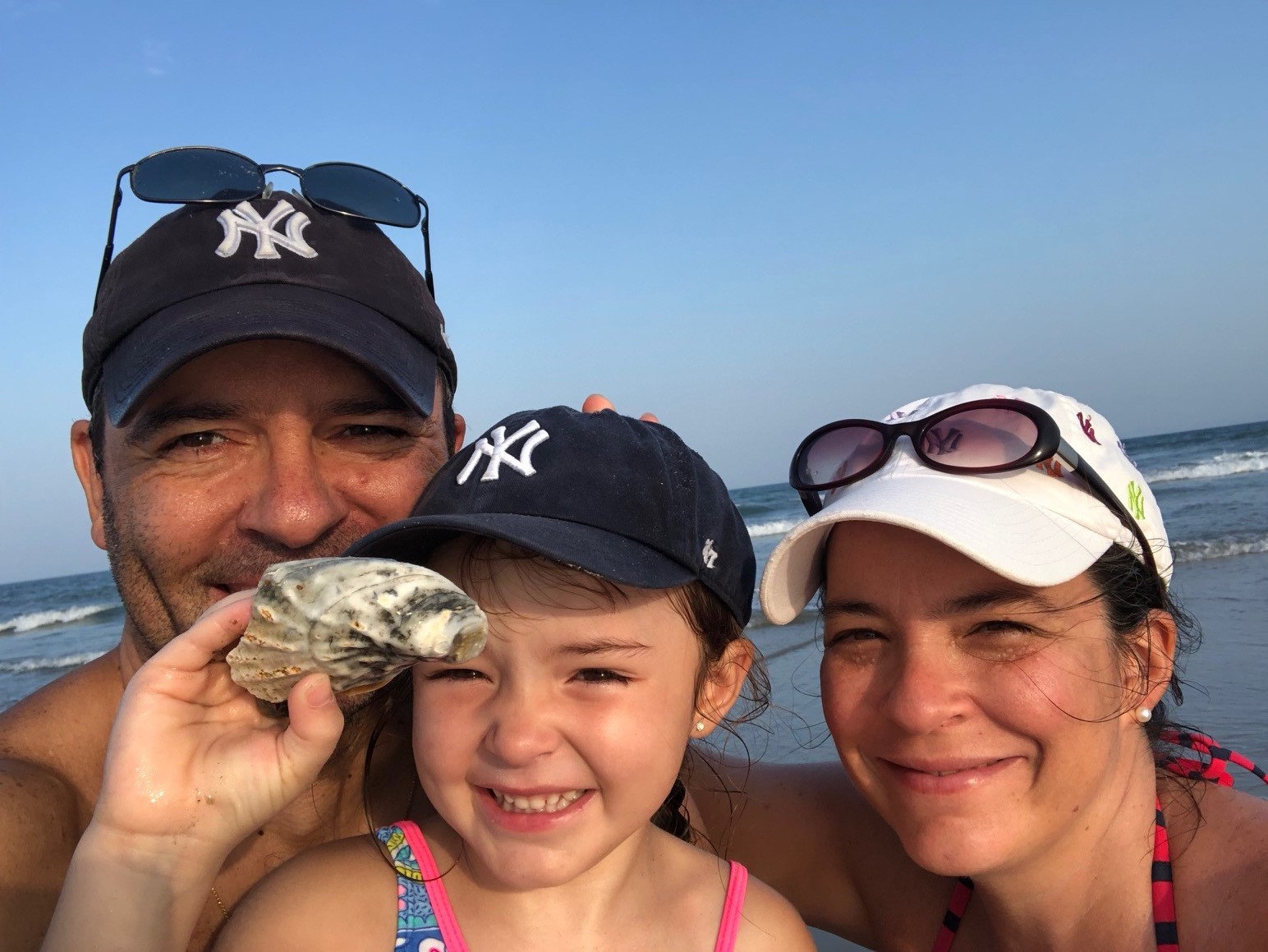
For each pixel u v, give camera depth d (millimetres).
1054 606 404
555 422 449
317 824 489
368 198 518
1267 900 383
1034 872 426
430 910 425
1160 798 442
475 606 345
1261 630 1535
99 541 502
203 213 474
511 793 408
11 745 441
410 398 461
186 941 372
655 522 422
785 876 557
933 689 409
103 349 454
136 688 374
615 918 436
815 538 447
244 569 446
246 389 440
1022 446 420
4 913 387
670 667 436
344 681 362
